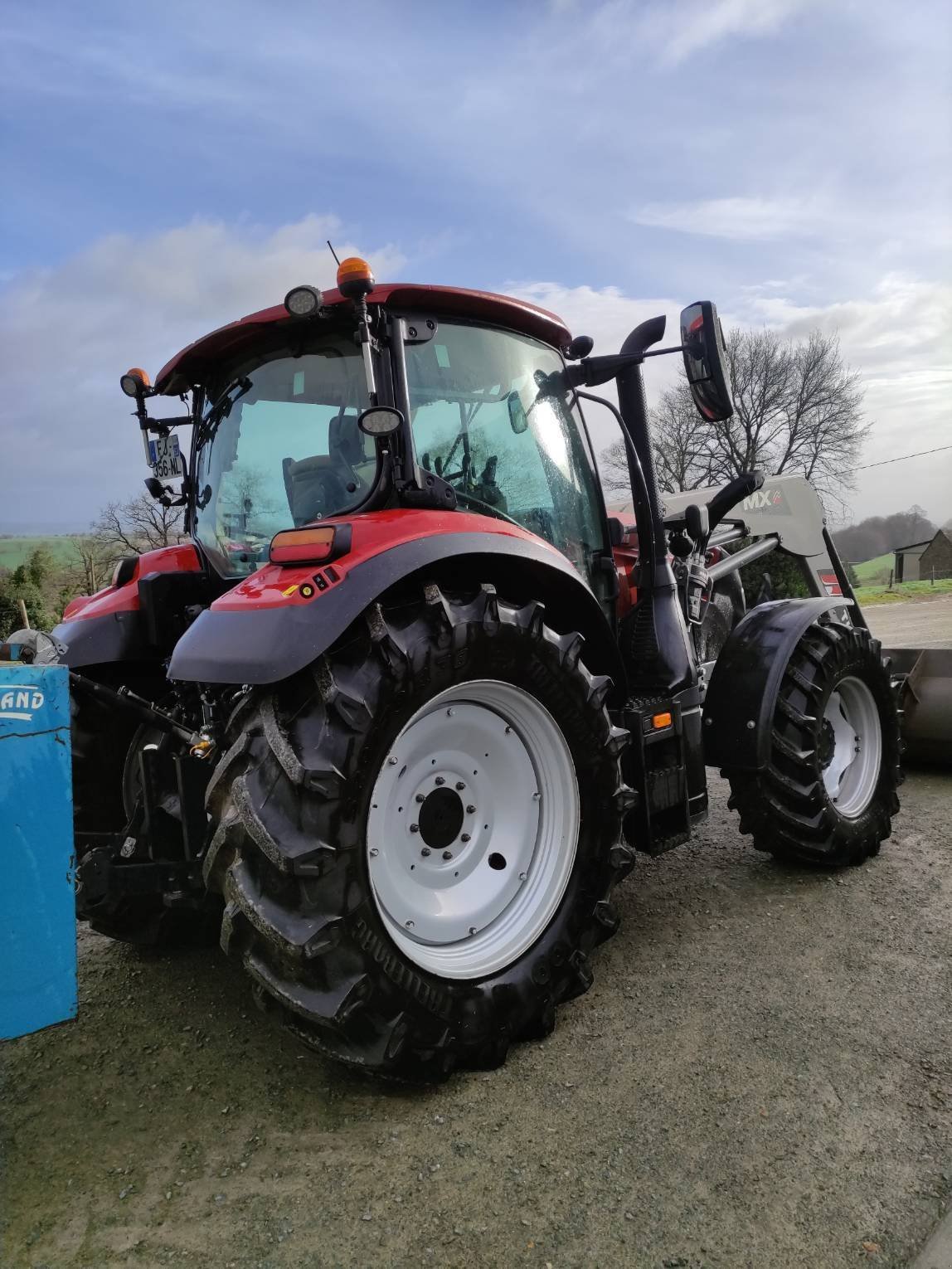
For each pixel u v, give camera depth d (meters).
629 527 4.07
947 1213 1.77
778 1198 1.83
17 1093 2.34
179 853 2.48
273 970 2.09
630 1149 2.00
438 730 2.43
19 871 1.82
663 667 3.29
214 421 3.09
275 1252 1.75
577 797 2.66
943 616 16.70
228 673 2.12
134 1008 2.79
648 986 2.75
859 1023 2.47
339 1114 2.20
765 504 5.40
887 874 3.61
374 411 2.32
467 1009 2.29
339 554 2.20
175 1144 2.11
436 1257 1.72
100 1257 1.76
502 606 2.46
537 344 3.13
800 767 3.48
